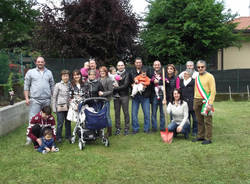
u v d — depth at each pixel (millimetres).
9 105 7207
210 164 4332
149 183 3678
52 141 5188
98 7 14398
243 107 10828
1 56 7891
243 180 3701
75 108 5660
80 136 5391
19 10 20422
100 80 6230
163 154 4883
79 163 4465
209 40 15359
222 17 16141
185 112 5965
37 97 5738
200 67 5473
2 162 4551
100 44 14320
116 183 3697
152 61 17578
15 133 6648
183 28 15797
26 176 3967
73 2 14750
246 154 4773
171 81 6625
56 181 3783
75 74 5828
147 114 6605
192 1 16047
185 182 3680
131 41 15227
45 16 14281
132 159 4633
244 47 18438
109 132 6398
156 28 16859
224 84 13781
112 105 11531
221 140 5777
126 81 6438
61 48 14203
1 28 20672
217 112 9594
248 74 13625
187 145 5457
